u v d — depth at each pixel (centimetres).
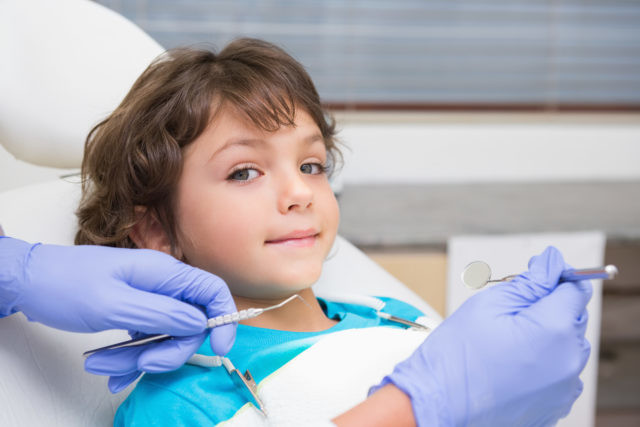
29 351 65
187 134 68
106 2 175
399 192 182
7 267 58
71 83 94
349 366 66
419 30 189
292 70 75
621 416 163
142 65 100
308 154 70
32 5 94
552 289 61
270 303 73
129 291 57
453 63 192
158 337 58
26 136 93
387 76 191
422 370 55
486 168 196
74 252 60
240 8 181
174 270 60
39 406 63
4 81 90
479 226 146
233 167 67
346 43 188
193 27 180
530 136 196
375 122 192
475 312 58
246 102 67
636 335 159
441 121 194
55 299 57
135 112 72
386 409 53
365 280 100
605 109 199
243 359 67
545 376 56
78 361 70
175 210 70
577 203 170
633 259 156
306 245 67
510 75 194
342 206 164
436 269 144
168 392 63
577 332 58
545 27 192
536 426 61
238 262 66
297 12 184
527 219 153
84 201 81
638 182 200
